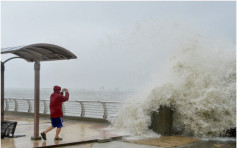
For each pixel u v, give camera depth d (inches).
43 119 625.6
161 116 427.2
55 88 368.5
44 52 376.8
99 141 366.6
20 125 517.7
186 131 437.7
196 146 348.2
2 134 383.2
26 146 325.1
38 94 370.6
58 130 364.2
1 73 388.5
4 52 359.6
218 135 419.5
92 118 571.8
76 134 410.9
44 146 327.3
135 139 390.6
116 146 342.6
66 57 395.2
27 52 368.2
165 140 383.6
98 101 566.6
